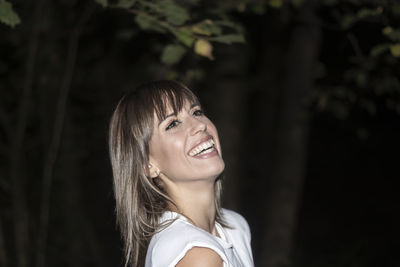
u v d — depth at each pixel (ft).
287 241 17.89
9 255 17.34
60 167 18.97
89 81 23.00
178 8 8.27
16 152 15.93
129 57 21.07
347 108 15.35
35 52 15.47
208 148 6.46
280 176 17.90
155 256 5.80
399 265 22.97
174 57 8.59
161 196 6.48
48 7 16.58
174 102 6.37
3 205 17.30
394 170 33.24
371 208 29.78
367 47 13.33
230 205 17.63
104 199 24.41
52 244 18.89
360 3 10.93
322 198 31.58
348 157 34.30
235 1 12.41
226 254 6.18
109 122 6.88
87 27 17.78
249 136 35.86
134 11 8.40
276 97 34.40
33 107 18.47
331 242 26.20
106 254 22.68
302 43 16.66
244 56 18.97
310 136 33.94
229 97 17.85
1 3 7.12
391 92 13.24
